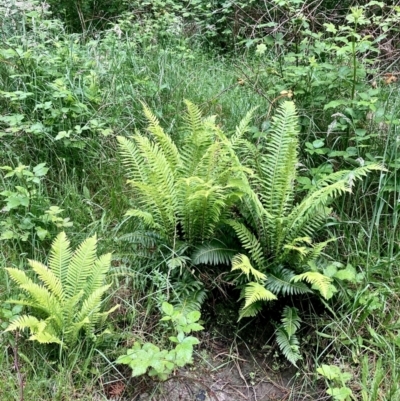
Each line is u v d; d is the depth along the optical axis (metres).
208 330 2.80
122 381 2.46
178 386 2.52
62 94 3.42
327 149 3.23
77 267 2.50
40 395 2.29
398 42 4.48
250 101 4.03
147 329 2.69
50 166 3.44
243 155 3.34
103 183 3.44
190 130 3.32
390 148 3.30
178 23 5.79
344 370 2.57
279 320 2.81
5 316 2.46
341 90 3.59
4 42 3.93
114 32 5.11
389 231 3.12
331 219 3.13
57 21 4.64
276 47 4.38
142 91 3.98
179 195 2.74
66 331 2.40
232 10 5.81
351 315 2.69
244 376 2.63
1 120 3.53
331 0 5.19
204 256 2.76
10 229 2.97
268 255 2.86
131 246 2.98
